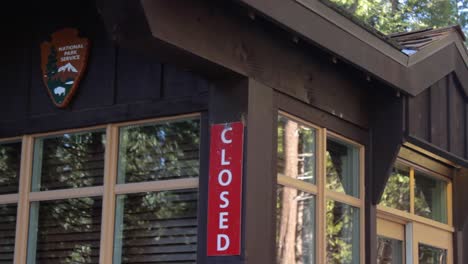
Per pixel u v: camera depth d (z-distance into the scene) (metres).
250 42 5.28
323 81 6.15
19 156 6.18
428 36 7.23
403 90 6.46
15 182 6.16
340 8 5.61
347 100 6.47
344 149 6.57
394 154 6.62
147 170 5.62
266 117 5.36
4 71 6.30
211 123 5.24
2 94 6.27
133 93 5.68
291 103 5.74
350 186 6.60
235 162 5.08
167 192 5.54
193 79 5.43
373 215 6.66
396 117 6.64
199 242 5.22
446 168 8.09
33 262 5.95
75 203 5.89
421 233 7.65
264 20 5.30
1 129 6.20
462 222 8.13
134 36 4.46
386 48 6.20
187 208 5.43
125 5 4.41
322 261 5.95
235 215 5.00
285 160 5.71
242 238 4.96
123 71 5.75
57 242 5.89
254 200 5.08
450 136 7.37
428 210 7.88
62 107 5.93
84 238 5.79
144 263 5.51
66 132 5.97
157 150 5.62
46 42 6.07
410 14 17.61
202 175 5.30
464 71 7.58
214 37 4.93
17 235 6.00
